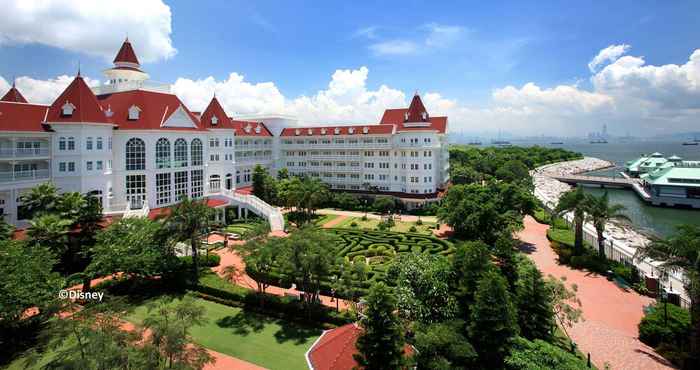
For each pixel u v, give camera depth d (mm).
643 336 33438
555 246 58750
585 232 64938
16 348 29516
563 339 33656
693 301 29625
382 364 23500
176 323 23422
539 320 32000
